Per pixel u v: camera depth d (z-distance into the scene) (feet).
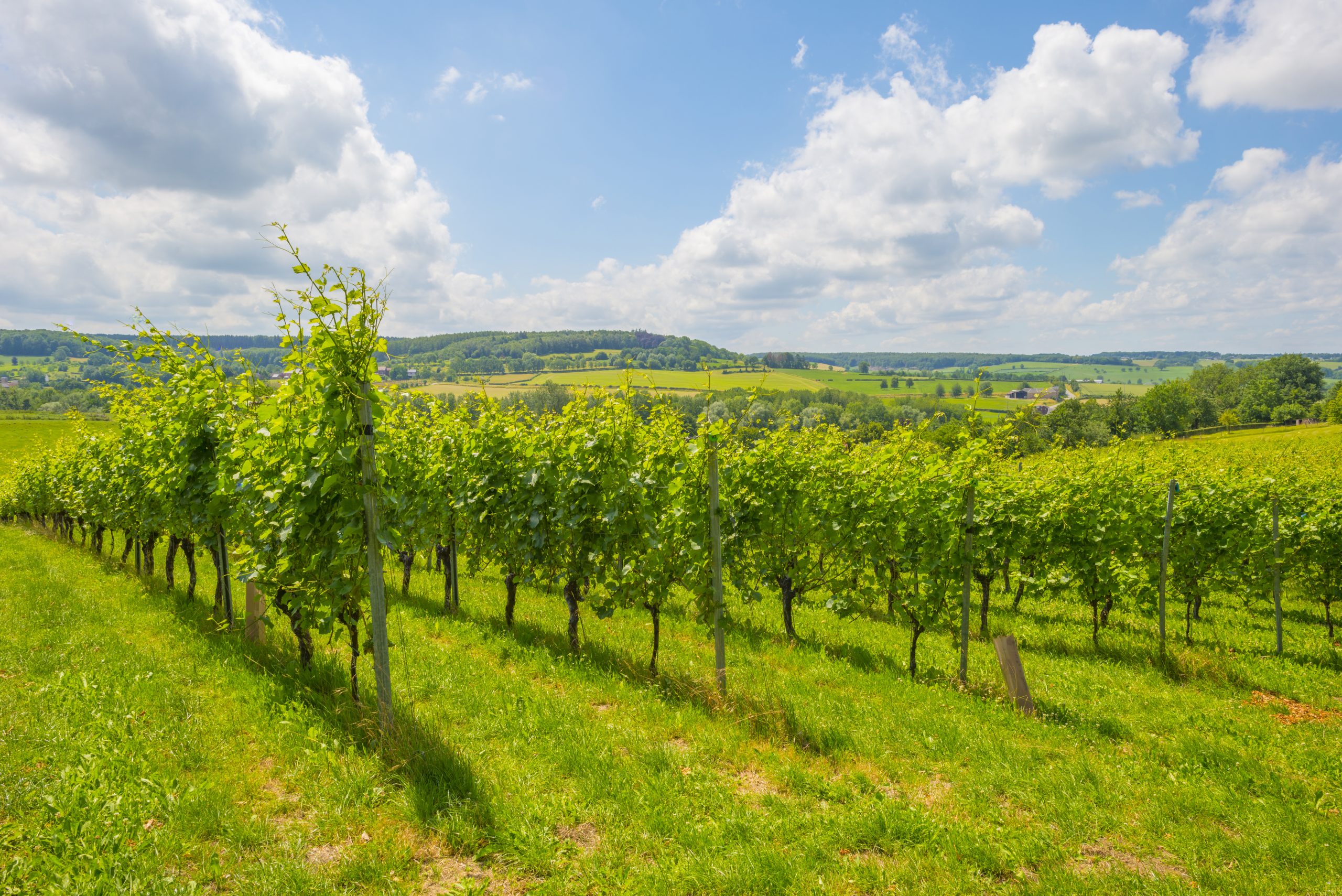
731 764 18.16
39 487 65.82
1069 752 19.98
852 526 31.96
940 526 26.66
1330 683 28.22
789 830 14.51
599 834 14.25
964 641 26.17
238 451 21.20
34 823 12.74
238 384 22.58
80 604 30.89
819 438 41.50
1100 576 34.32
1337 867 14.07
